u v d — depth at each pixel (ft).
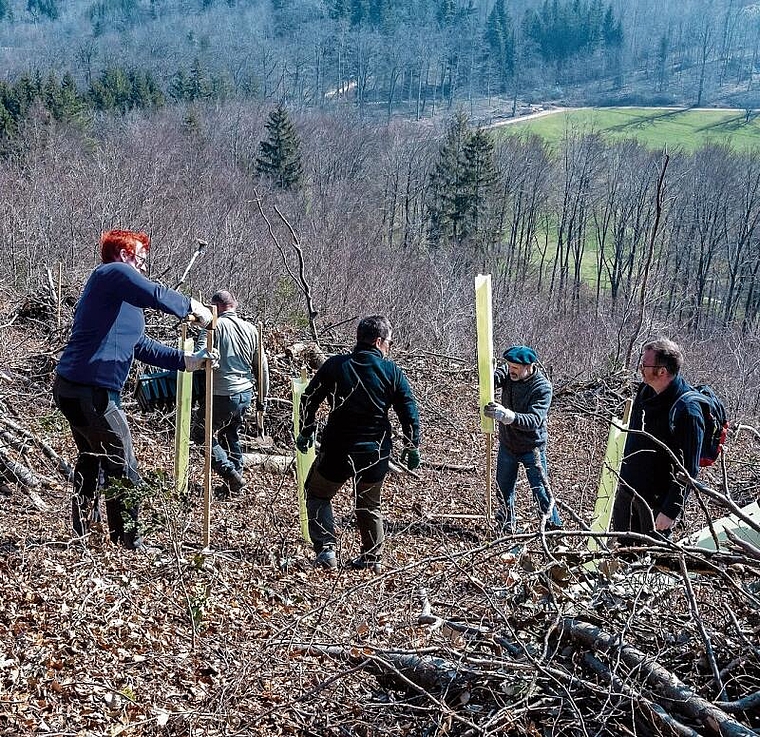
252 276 69.21
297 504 20.72
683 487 13.60
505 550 13.24
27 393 24.36
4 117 144.05
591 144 200.75
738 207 181.78
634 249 167.32
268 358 29.01
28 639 12.52
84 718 11.19
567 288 187.42
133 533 15.97
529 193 203.72
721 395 58.39
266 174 172.35
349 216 147.54
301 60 370.12
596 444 27.61
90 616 13.37
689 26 480.23
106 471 16.03
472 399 33.60
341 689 11.98
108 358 15.14
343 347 34.24
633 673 10.36
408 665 11.64
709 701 10.05
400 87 397.39
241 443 24.00
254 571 16.15
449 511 22.06
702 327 132.67
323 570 16.70
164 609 14.03
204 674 12.48
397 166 200.03
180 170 131.85
